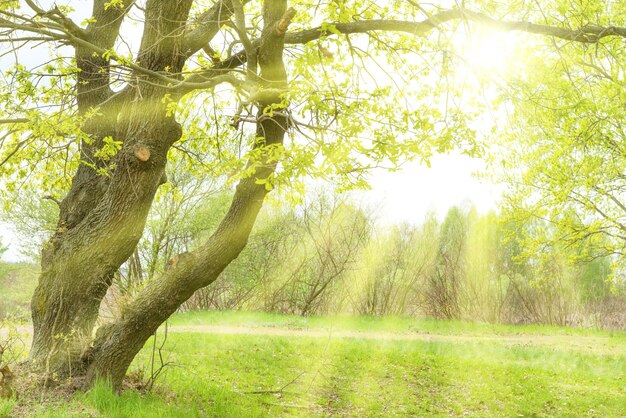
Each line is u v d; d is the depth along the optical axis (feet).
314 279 91.30
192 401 29.91
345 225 92.07
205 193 77.41
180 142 38.27
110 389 26.89
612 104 38.83
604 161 51.34
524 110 29.27
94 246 28.89
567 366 52.49
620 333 87.30
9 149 36.09
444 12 27.04
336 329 69.05
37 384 26.55
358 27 27.58
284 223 92.32
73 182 31.81
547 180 54.65
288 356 46.34
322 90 22.53
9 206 39.91
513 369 48.42
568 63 32.04
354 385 40.27
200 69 30.63
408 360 48.26
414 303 97.81
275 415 31.37
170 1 27.63
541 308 102.17
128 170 28.14
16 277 82.17
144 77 27.96
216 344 47.44
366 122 22.36
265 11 26.78
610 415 37.35
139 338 28.30
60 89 31.89
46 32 26.81
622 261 59.93
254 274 90.68
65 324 28.66
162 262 75.46
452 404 37.73
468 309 97.96
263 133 27.45
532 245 61.87
